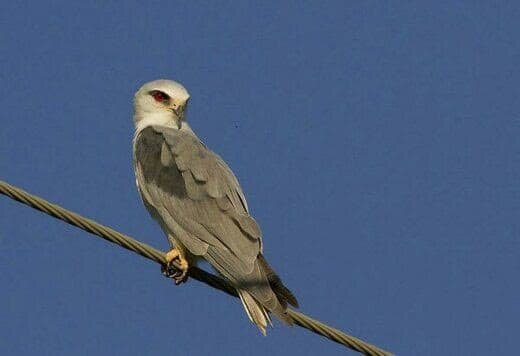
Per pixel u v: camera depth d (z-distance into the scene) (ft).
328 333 33.91
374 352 33.40
